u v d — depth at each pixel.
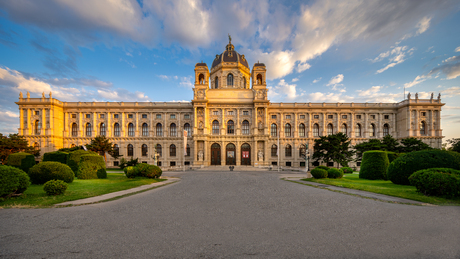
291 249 7.78
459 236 8.97
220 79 75.31
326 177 29.88
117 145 69.50
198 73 70.75
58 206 14.36
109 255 7.31
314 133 71.50
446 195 15.56
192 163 69.19
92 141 58.69
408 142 54.69
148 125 70.75
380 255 7.29
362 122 71.00
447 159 20.25
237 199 16.67
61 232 9.49
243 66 76.56
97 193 18.66
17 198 16.08
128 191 20.72
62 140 68.81
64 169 23.69
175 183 27.59
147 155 69.69
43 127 65.25
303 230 9.71
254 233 9.34
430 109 66.25
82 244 8.23
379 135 70.25
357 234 9.20
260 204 14.90
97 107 69.44
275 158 70.12
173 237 8.91
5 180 15.08
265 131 66.94
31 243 8.32
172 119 71.19
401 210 13.09
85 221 11.09
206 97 68.00
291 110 71.31
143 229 9.87
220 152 67.75
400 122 69.44
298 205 14.58
